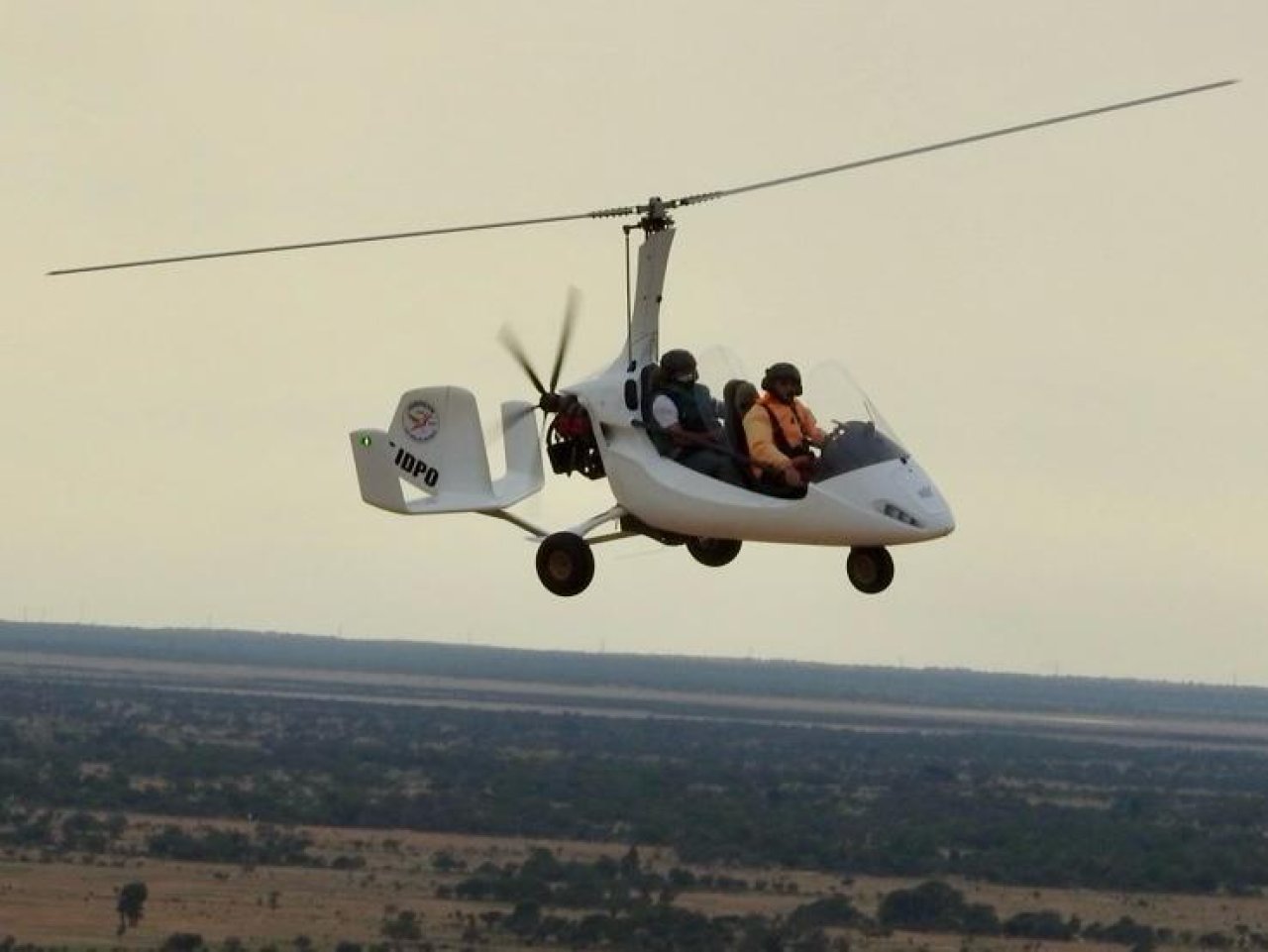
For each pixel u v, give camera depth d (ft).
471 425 345.72
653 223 330.75
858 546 321.11
